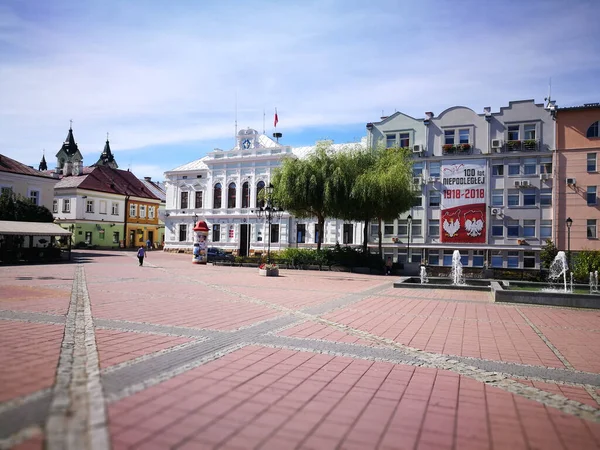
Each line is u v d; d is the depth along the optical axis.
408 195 34.62
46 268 28.41
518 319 12.52
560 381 6.46
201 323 9.98
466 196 39.03
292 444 4.03
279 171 37.81
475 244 38.56
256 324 10.11
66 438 3.90
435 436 4.38
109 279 21.25
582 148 36.03
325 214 35.97
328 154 37.25
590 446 4.29
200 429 4.27
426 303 15.78
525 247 37.12
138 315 10.86
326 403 5.14
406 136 41.59
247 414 4.70
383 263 36.00
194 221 53.38
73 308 11.69
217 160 52.44
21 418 4.28
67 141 91.50
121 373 5.89
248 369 6.39
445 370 6.82
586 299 15.47
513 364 7.37
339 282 24.42
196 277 24.38
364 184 33.28
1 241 35.91
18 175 46.62
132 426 4.25
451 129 39.97
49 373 5.76
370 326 10.51
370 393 5.57
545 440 4.39
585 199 35.75
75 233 58.97
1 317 10.02
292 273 30.92
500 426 4.70
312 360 7.04
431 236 40.25
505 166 38.22
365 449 4.01
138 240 69.88
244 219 50.50
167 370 6.13
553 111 36.78
